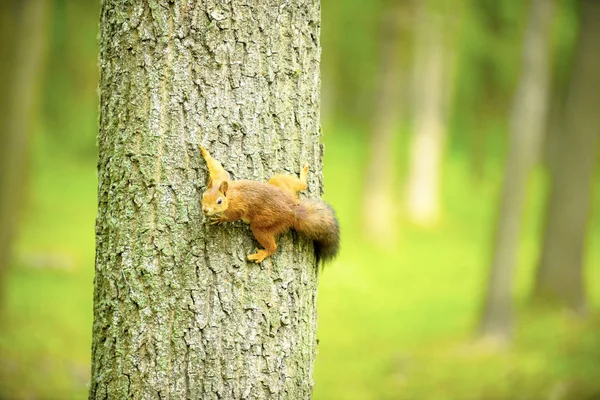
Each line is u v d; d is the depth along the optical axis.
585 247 14.25
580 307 14.06
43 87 20.94
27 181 18.20
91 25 17.55
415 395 10.86
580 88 14.35
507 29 20.03
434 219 24.19
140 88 3.83
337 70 31.25
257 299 3.92
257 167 3.91
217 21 3.80
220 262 3.87
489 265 13.27
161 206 3.83
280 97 3.95
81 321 12.95
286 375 4.01
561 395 10.16
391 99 22.05
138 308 3.85
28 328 11.92
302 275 4.07
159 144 3.82
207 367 3.85
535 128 12.81
